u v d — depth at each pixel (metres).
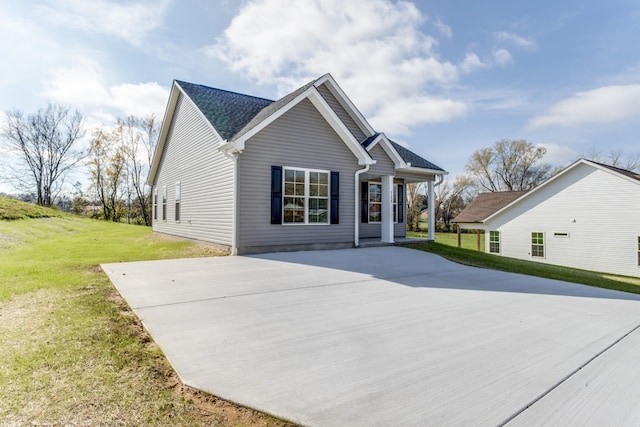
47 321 4.02
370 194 14.54
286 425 2.27
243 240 9.89
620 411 2.54
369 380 2.88
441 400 2.60
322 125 11.34
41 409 2.31
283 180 10.56
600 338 4.12
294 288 6.16
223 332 3.92
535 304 5.68
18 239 13.48
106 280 6.47
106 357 3.14
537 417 2.44
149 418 2.28
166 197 17.19
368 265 8.68
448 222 42.88
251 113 12.84
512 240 22.98
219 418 2.32
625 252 18.17
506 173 45.84
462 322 4.55
